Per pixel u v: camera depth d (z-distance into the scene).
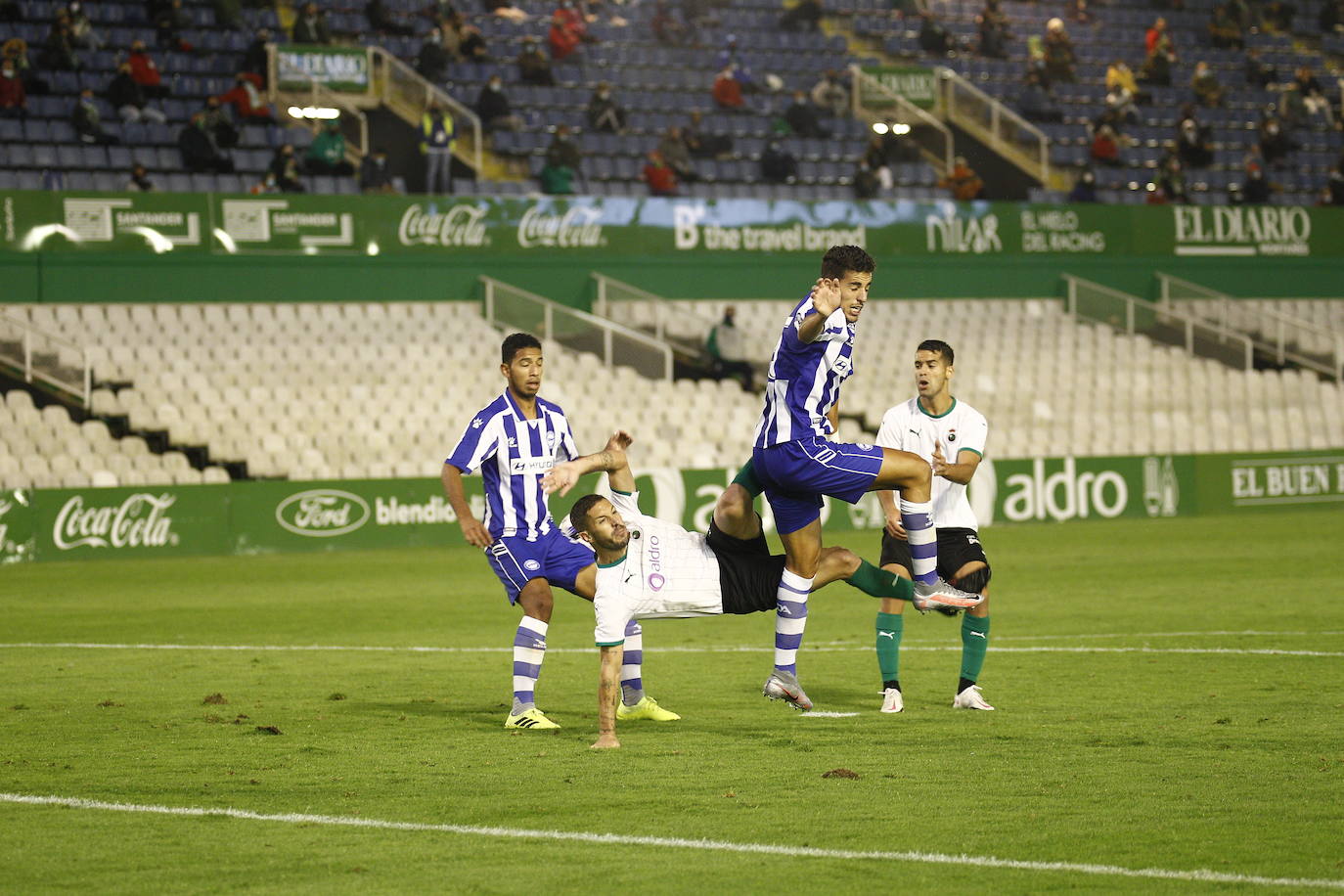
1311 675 34.44
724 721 29.30
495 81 109.19
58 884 17.98
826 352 26.67
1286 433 108.44
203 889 17.73
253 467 87.88
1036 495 91.88
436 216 102.06
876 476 27.19
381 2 113.00
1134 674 35.00
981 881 17.70
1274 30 143.12
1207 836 19.66
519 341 29.44
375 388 93.25
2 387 84.81
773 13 129.50
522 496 29.39
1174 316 111.31
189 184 100.00
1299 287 122.19
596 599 26.66
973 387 104.75
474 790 22.84
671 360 98.12
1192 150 125.81
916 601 28.20
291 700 32.69
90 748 26.69
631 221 106.88
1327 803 21.50
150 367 90.19
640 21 124.88
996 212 114.56
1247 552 69.81
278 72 101.88
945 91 119.38
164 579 65.88
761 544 28.47
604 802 21.95
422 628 47.75
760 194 113.88
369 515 82.75
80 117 97.06
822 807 21.50
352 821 20.97
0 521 75.00
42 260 93.06
